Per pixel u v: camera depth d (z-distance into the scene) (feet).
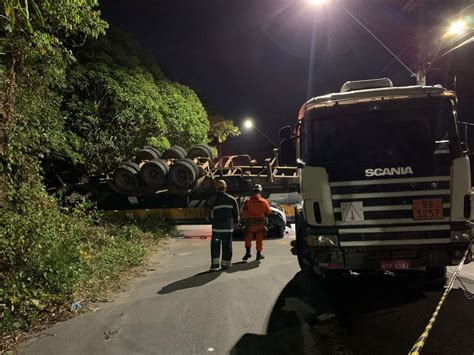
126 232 32.83
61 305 17.97
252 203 27.35
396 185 16.79
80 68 41.65
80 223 29.40
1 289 16.55
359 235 16.88
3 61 24.63
